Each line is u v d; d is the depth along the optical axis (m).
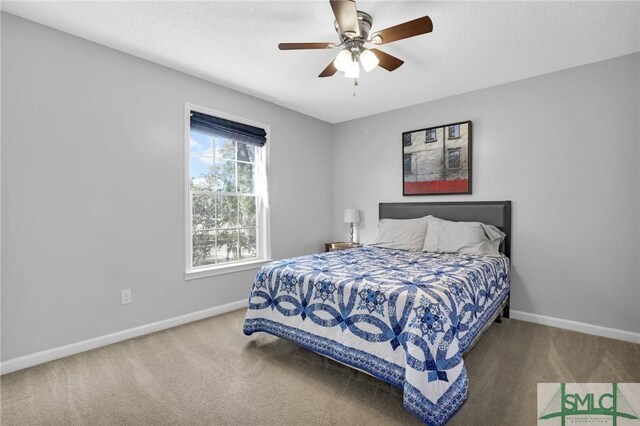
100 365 2.25
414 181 3.94
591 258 2.84
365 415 1.72
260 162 3.88
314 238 4.52
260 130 3.76
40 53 2.25
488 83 3.30
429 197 3.85
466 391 1.61
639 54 2.62
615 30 2.30
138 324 2.77
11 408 1.77
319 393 1.92
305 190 4.38
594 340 2.67
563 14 2.11
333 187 4.81
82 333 2.46
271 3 2.03
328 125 4.76
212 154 3.42
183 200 3.07
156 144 2.88
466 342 1.91
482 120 3.44
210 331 2.88
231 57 2.76
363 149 4.47
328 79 3.21
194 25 2.28
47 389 1.95
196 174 3.28
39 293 2.26
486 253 3.07
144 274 2.80
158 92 2.88
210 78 3.20
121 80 2.65
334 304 2.10
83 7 2.07
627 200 2.67
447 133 3.66
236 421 1.67
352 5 1.68
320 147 4.62
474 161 3.51
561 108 2.97
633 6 2.02
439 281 2.03
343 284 2.08
